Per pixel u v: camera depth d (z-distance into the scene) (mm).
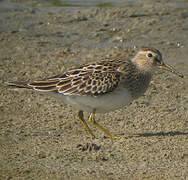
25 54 19438
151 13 24312
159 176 10258
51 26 22938
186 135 12539
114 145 11961
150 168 10656
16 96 15391
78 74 11984
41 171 10461
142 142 12094
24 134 12539
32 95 15492
